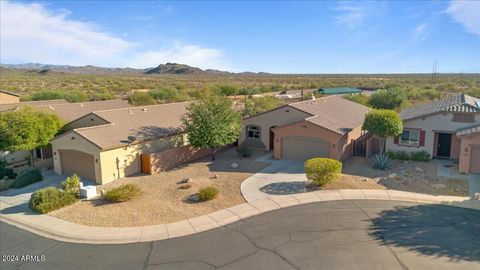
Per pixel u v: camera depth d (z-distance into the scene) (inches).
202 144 1104.8
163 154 1059.3
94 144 932.0
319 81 5516.7
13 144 974.4
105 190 860.0
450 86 3248.0
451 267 491.2
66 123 1174.3
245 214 705.0
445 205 729.6
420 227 622.2
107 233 636.1
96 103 1546.5
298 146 1127.6
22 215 735.7
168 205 761.6
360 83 4658.0
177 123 1261.1
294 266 503.5
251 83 5270.7
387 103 2022.6
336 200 768.3
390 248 548.1
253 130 1318.9
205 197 778.8
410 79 5452.8
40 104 1566.2
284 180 917.2
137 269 509.7
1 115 1008.2
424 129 1087.0
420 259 514.0
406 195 789.2
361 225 636.1
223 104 1147.9
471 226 624.4
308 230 620.7
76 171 1008.2
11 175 1033.5
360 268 493.7
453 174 935.7
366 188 836.0
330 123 1157.7
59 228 664.4
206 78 7258.9
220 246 573.0
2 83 4128.9
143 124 1164.5
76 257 553.0
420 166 1023.0
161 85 4397.1
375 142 1189.7
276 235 605.3
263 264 511.5
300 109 1222.9
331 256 528.1
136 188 829.2
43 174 1042.7
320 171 836.6
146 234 627.5
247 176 962.7
